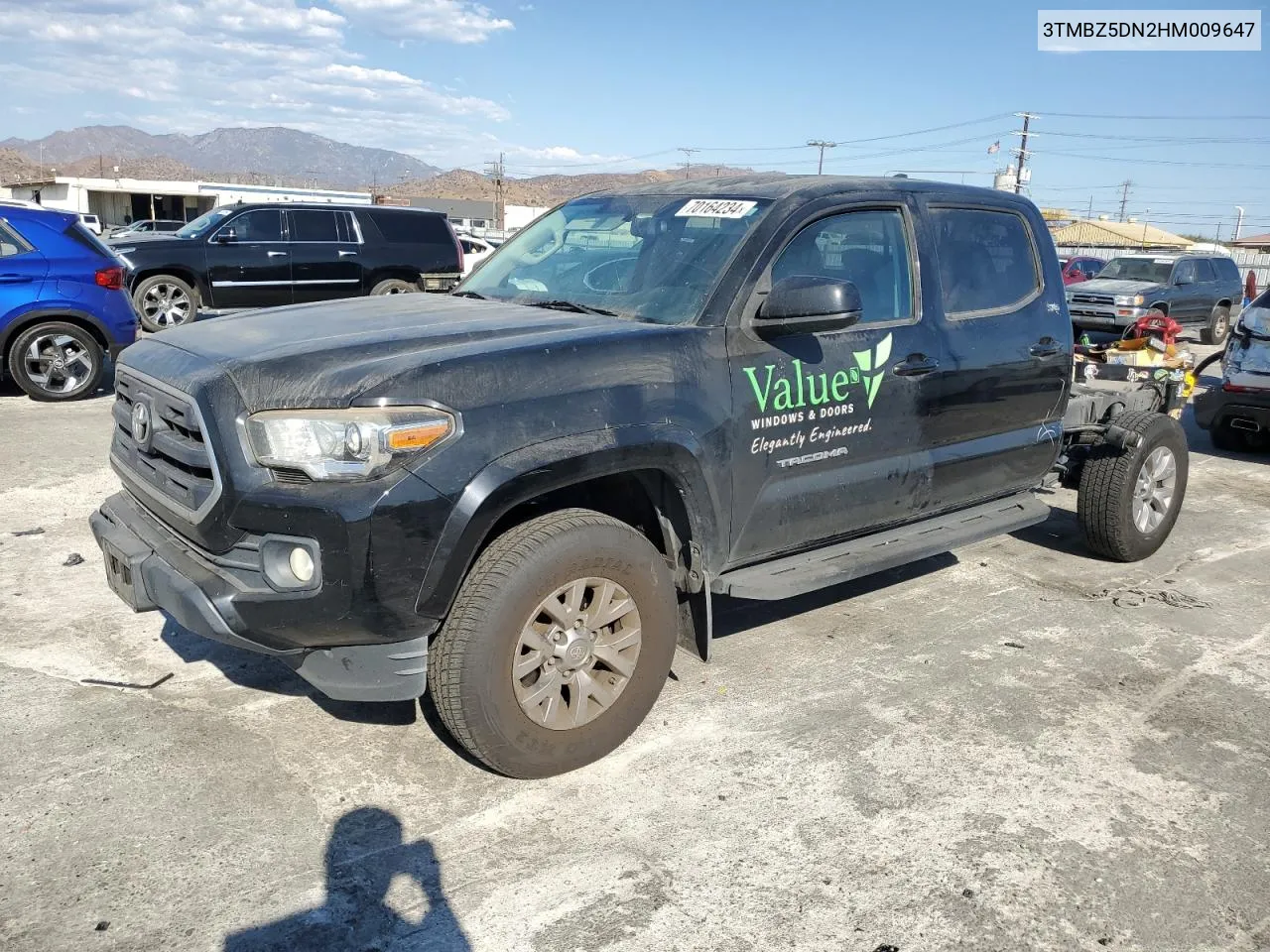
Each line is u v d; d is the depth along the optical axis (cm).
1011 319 475
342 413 286
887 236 430
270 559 292
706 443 351
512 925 265
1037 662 444
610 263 414
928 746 366
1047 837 312
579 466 314
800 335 383
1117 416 573
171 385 318
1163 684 426
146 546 334
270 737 355
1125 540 567
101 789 318
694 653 383
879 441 416
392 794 322
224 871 282
